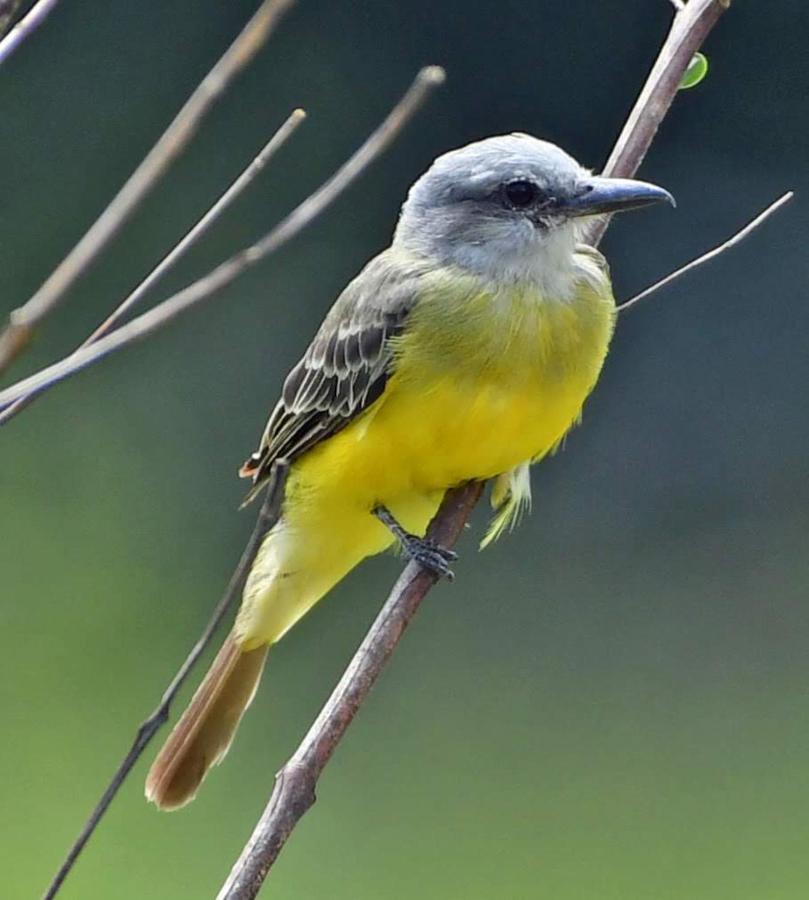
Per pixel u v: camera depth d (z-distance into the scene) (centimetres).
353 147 1523
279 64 1518
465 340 717
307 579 804
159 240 1482
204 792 1288
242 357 1495
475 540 1442
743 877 1221
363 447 743
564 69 1495
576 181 727
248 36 382
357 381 739
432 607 1423
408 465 741
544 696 1380
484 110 1512
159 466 1491
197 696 813
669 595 1448
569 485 1472
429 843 1251
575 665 1409
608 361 1477
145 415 1499
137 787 1278
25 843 1252
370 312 741
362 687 590
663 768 1316
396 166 1523
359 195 1518
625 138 728
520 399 719
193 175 1496
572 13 1494
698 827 1259
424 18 1523
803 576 1440
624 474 1477
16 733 1350
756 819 1267
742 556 1455
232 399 1494
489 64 1512
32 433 1488
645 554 1460
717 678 1403
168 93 1490
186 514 1481
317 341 780
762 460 1463
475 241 733
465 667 1404
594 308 735
